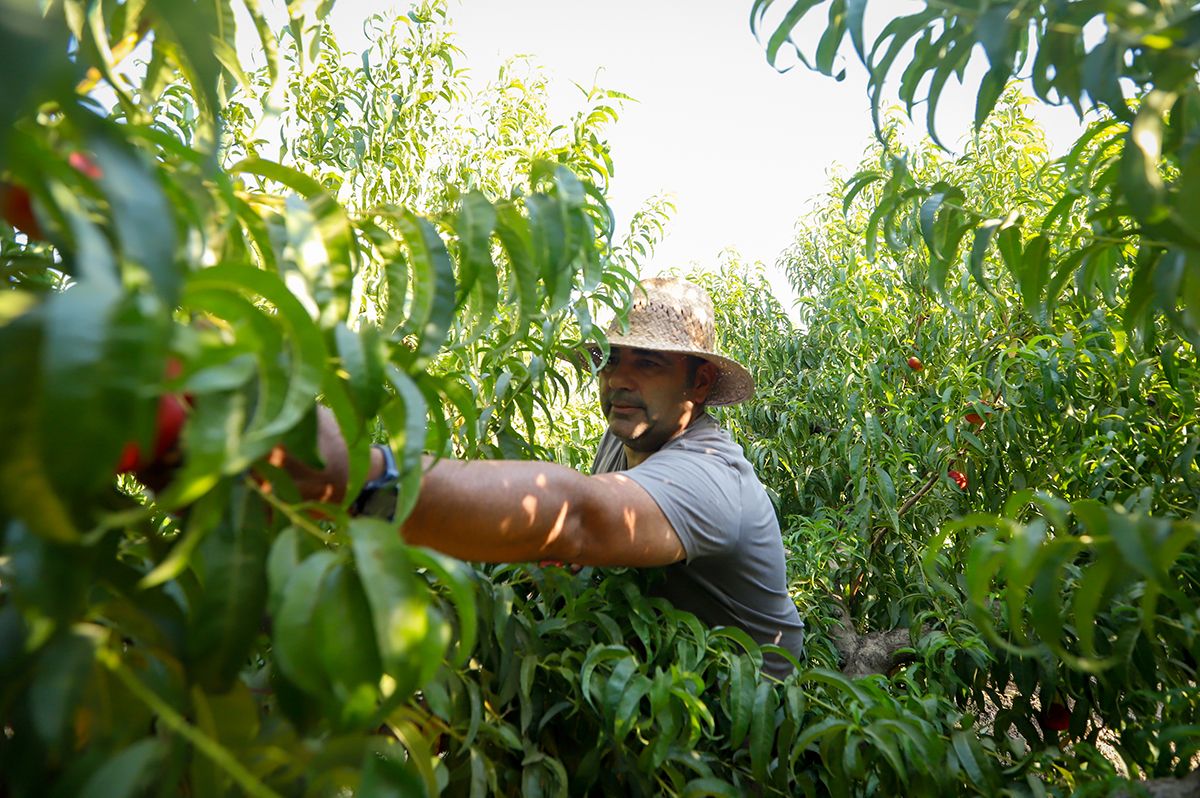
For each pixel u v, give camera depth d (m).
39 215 0.31
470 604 0.40
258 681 0.67
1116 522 0.49
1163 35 0.49
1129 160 0.51
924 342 2.84
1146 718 1.38
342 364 0.41
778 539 1.56
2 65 0.20
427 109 2.73
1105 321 1.83
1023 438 2.20
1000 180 2.76
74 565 0.34
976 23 0.59
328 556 0.37
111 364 0.24
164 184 0.36
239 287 0.33
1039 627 0.53
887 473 2.58
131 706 0.40
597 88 1.71
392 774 0.36
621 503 1.17
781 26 0.72
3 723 0.38
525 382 1.30
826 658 1.90
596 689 1.04
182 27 0.39
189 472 0.30
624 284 1.25
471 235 0.55
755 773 1.05
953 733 1.14
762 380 4.07
